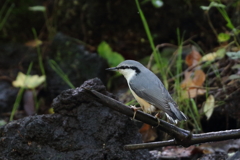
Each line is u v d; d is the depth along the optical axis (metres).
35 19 14.50
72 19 13.67
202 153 8.59
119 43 13.48
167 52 12.41
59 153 6.72
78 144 6.74
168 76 11.56
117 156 6.74
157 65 11.04
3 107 12.20
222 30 12.55
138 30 13.16
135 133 6.96
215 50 11.95
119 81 12.53
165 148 9.25
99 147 6.76
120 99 11.38
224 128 9.96
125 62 7.88
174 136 6.30
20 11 14.39
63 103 6.83
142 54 13.26
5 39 14.34
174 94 10.32
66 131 6.79
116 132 6.78
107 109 6.85
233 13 11.94
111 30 13.42
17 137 6.75
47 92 12.86
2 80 12.97
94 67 12.45
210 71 11.09
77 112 6.83
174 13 12.59
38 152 6.72
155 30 13.02
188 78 10.42
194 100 10.28
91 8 13.16
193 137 6.31
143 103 7.35
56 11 14.03
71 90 6.87
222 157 7.99
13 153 6.77
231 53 8.87
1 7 14.41
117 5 12.91
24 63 13.52
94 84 7.00
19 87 12.70
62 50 12.88
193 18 12.60
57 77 12.74
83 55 12.58
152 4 12.62
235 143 8.66
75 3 13.42
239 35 10.98
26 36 14.55
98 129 6.80
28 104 12.37
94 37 13.65
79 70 12.55
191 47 12.29
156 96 7.05
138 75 7.58
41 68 13.05
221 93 9.94
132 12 12.89
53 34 14.01
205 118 10.02
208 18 12.35
